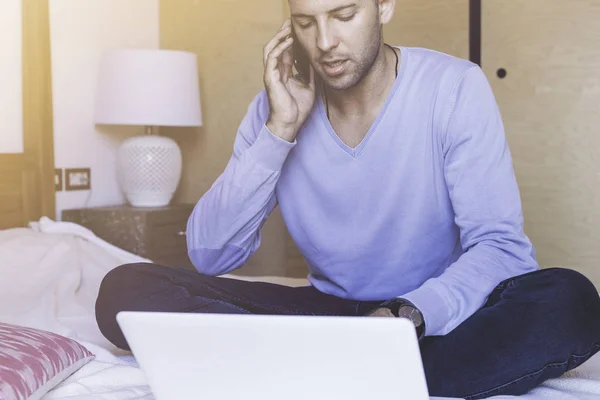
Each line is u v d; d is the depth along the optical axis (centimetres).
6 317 193
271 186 156
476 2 359
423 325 121
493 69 359
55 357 133
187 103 351
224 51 394
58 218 340
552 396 124
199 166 402
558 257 354
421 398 84
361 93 147
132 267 148
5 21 314
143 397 123
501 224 141
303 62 154
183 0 398
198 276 152
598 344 128
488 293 131
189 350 87
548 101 352
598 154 346
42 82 326
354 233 154
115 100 341
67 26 344
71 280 234
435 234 151
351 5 137
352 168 151
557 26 348
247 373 86
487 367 120
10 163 315
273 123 152
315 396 86
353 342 82
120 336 148
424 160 146
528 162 357
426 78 146
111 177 372
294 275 381
